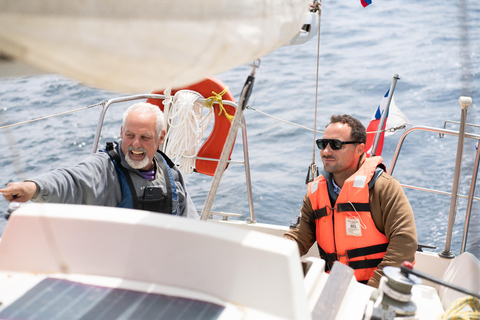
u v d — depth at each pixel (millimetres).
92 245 1200
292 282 1070
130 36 748
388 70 10539
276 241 1125
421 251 2723
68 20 704
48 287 1131
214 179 1356
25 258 1220
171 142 3453
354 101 8805
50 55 755
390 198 2451
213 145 3795
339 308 1341
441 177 5781
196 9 783
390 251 2373
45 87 8953
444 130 2893
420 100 8836
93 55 761
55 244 1214
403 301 1253
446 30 13727
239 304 1097
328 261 2619
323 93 9164
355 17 15297
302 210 2746
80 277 1177
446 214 4867
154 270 1168
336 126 2598
